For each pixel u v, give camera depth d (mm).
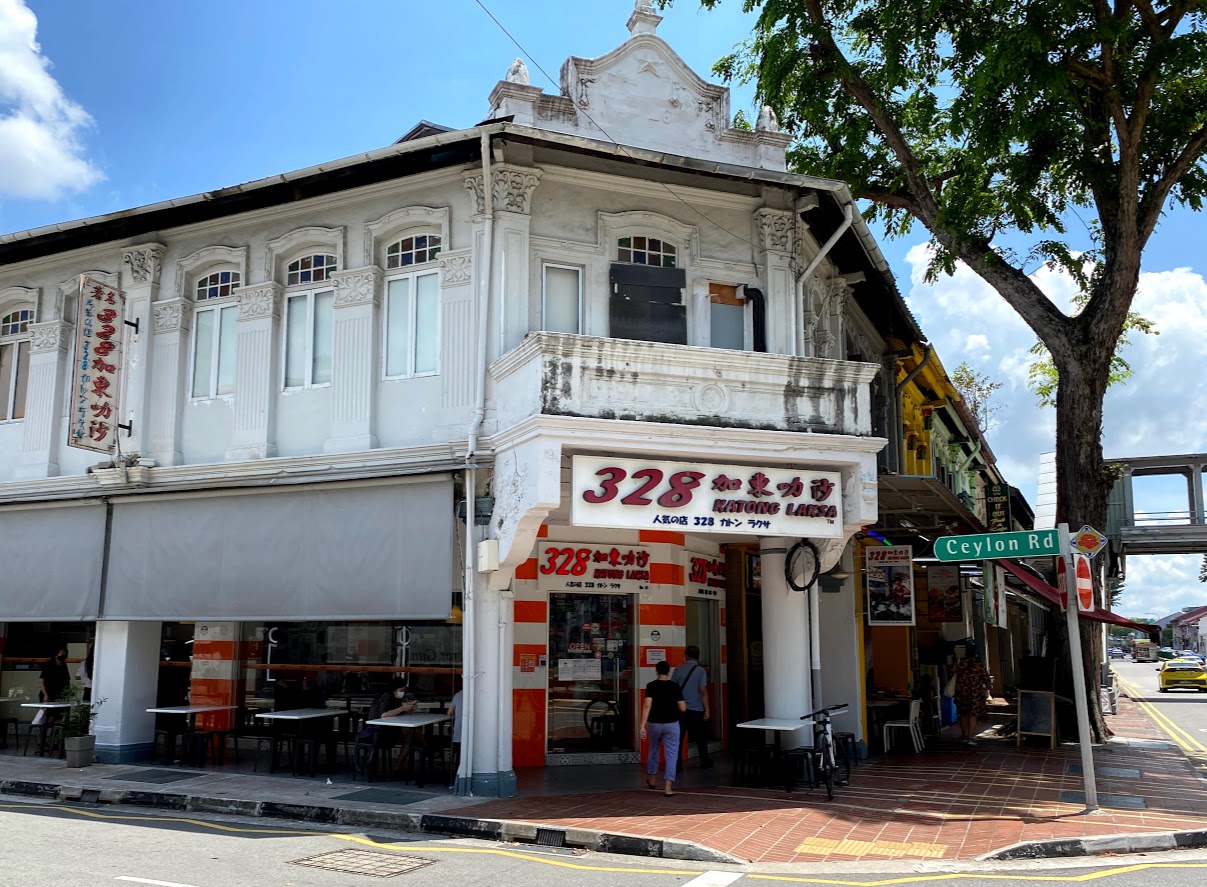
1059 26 13672
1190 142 15500
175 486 13508
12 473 15344
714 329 13617
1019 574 17500
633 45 13992
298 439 13516
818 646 13250
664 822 9555
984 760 14758
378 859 8352
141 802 11336
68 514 14477
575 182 13188
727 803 10727
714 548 16359
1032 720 16516
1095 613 16516
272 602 12711
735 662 16719
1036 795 11227
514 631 13781
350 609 12195
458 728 11906
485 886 7352
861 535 17312
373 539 12266
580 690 14203
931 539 18578
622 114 13766
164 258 14797
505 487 11508
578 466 10867
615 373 11133
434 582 11742
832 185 12898
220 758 13703
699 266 13547
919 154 17906
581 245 13070
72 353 15516
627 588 14438
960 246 16547
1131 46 15086
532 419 10672
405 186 13242
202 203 13781
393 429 12969
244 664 15438
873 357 20312
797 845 8766
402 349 13211
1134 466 47969
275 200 13781
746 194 13844
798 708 12750
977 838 8977
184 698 15734
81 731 13625
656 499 11055
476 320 12500
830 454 11836
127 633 13977
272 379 13758
